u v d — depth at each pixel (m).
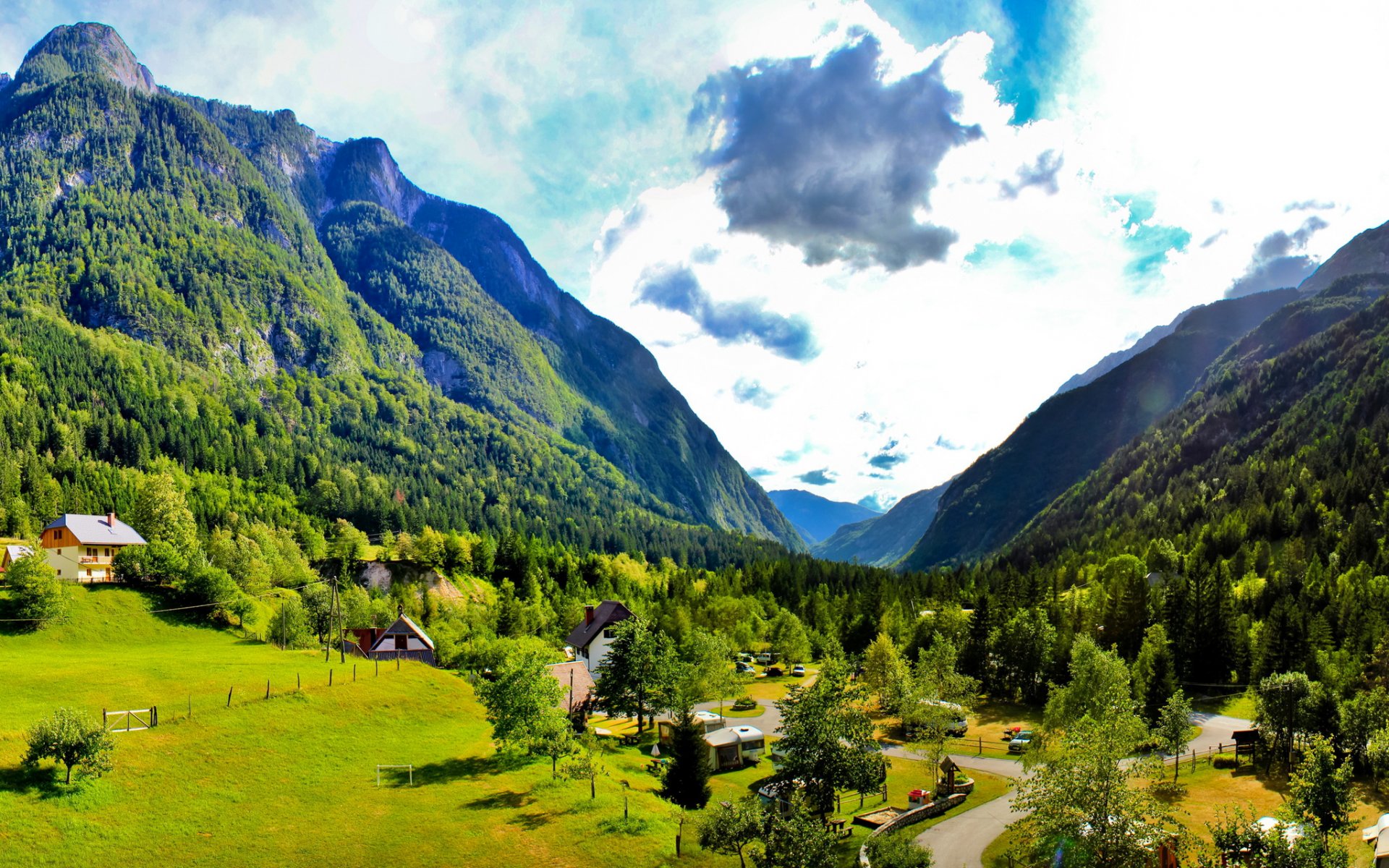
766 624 177.62
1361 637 115.50
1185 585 130.12
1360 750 73.25
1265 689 79.56
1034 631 120.19
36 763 52.25
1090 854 43.47
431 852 50.75
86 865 43.94
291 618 110.31
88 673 73.75
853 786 64.12
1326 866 41.38
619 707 91.31
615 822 57.19
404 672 88.50
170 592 114.69
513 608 155.12
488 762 67.69
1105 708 76.25
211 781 56.25
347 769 62.22
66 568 113.62
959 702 104.12
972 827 64.44
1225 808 66.56
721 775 80.06
